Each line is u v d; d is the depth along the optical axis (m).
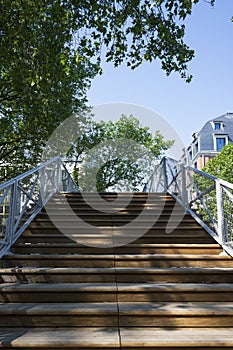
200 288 3.07
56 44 5.64
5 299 3.01
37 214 5.38
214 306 2.87
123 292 3.06
